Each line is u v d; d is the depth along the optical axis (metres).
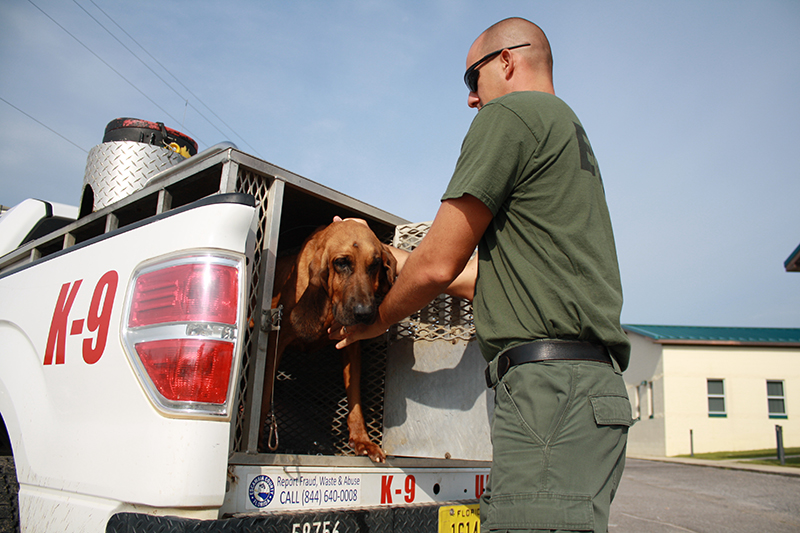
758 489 8.42
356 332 2.07
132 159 3.29
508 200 1.47
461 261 1.49
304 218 3.20
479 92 1.83
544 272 1.41
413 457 2.45
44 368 1.85
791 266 12.66
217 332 1.46
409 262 1.58
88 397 1.62
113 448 1.49
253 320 2.00
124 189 3.25
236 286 1.52
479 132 1.48
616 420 1.32
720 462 13.62
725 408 16.98
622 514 6.17
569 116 1.55
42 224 4.05
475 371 2.38
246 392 1.92
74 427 1.64
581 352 1.35
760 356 17.20
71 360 1.73
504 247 1.47
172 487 1.36
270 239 2.09
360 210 2.76
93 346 1.65
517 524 1.29
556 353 1.35
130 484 1.42
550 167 1.44
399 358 2.64
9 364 2.04
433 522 2.16
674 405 16.91
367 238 2.69
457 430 2.39
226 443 1.45
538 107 1.49
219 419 1.44
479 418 2.33
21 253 3.35
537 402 1.33
